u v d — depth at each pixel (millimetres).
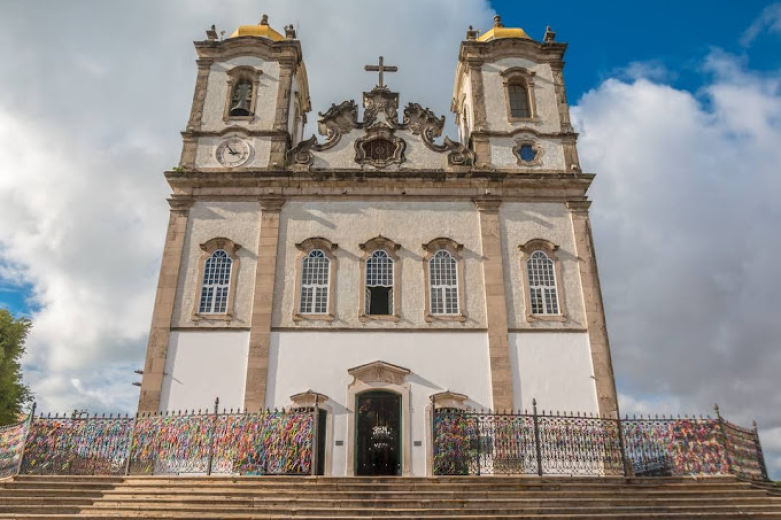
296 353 23547
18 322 36156
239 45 29484
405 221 26000
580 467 18594
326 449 22125
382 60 29484
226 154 27375
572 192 26609
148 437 19016
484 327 24141
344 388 23031
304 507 14555
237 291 24562
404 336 23922
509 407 22844
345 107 28328
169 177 26219
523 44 29719
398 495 15250
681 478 17375
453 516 14023
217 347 23625
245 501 14898
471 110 28828
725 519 14586
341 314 24234
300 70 31281
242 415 19047
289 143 28422
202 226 25766
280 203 26078
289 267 25047
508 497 15445
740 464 18828
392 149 27797
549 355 23750
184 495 15617
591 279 25047
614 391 23203
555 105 28766
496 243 25500
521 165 27375
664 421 18938
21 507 14945
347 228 25797
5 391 34375
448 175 26406
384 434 22469
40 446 18375
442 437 18672
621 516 14227
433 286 24938
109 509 14914
